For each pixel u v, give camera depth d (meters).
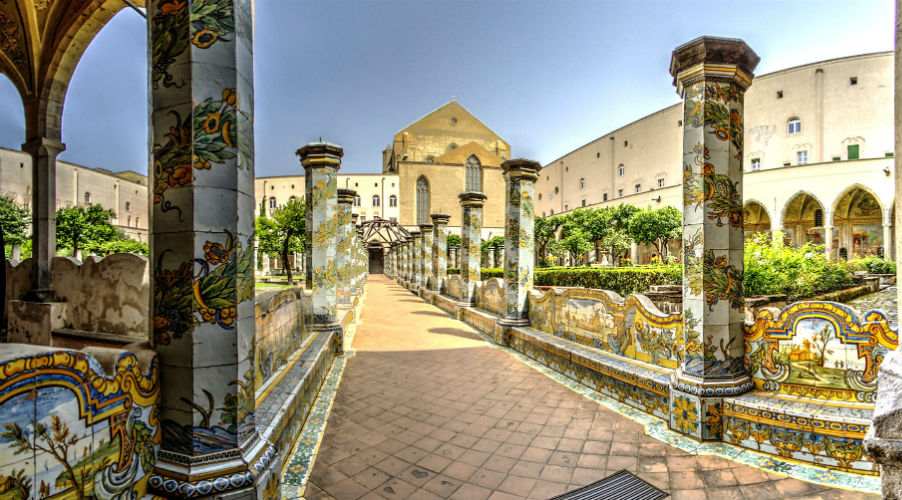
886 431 1.71
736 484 3.28
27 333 6.20
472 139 62.81
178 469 2.45
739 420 3.86
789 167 28.52
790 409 3.62
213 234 2.54
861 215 30.16
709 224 4.13
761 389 4.07
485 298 11.14
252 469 2.56
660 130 39.69
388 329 10.70
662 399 4.51
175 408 2.52
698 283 4.16
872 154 30.36
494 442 4.10
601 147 47.72
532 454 3.85
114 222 42.03
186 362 2.49
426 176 55.72
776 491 3.16
